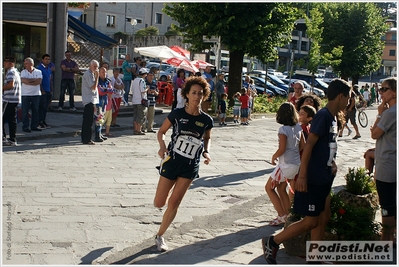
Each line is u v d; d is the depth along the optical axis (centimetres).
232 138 1614
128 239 625
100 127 1355
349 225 563
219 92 2220
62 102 1859
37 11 2120
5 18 2102
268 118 2414
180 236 648
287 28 2345
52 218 688
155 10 6134
